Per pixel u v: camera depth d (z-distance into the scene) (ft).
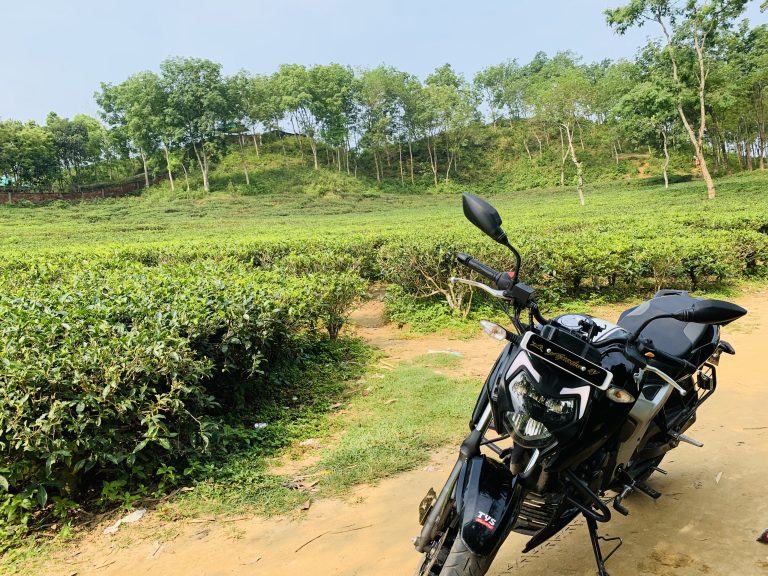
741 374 18.78
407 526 10.93
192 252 36.45
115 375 12.07
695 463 12.96
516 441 7.43
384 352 24.29
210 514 11.85
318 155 258.57
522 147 263.08
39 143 195.93
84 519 11.83
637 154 246.47
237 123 213.66
